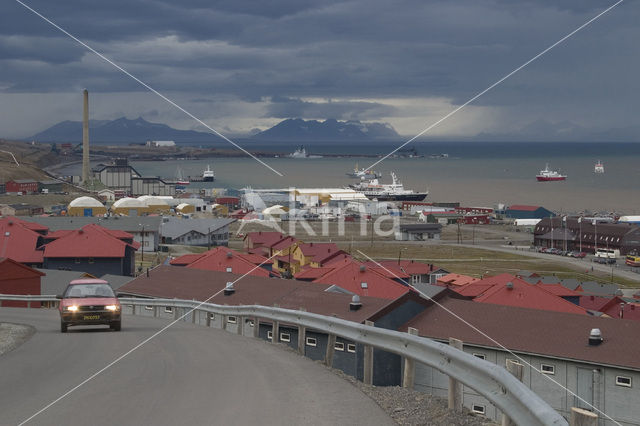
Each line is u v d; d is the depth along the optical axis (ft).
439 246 488.02
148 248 392.06
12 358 56.59
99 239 280.51
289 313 61.16
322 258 304.50
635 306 221.05
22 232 286.46
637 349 107.24
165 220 445.78
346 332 47.62
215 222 452.35
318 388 40.37
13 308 128.57
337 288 147.95
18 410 36.17
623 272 418.31
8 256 273.13
